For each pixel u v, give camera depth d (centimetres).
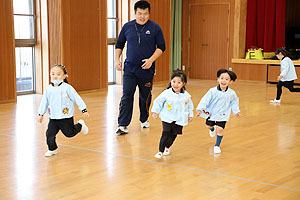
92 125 599
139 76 551
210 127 466
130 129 576
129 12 1072
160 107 438
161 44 550
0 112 696
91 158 436
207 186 354
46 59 891
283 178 376
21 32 870
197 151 467
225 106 454
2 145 486
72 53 909
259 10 1227
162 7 1109
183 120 436
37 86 908
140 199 324
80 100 446
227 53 1247
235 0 1213
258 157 444
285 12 1319
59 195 332
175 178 375
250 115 685
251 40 1237
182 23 1312
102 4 972
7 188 347
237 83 1163
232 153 459
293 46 1305
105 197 328
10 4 790
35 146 482
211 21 1265
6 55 789
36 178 373
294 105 789
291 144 500
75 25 911
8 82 795
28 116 663
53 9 877
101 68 984
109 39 1070
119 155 448
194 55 1309
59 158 436
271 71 1148
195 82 1199
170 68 1170
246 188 350
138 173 388
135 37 543
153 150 469
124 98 546
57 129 446
